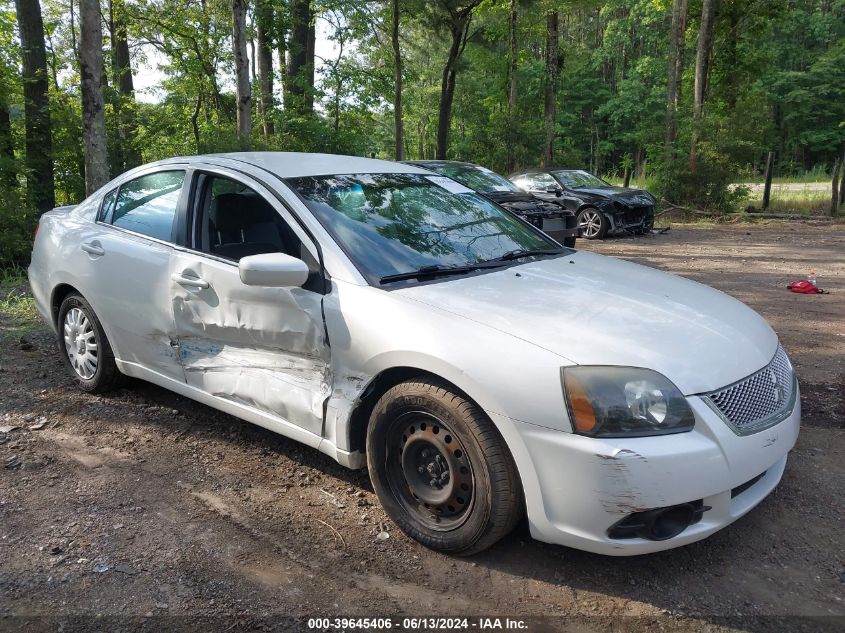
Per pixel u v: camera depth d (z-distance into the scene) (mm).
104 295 4301
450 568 2879
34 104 12250
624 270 3836
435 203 4078
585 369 2611
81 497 3398
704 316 3129
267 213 3625
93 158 9883
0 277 9188
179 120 20625
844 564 2908
